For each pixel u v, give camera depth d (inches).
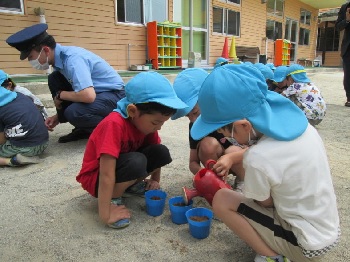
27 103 98.2
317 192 43.0
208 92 44.0
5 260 52.9
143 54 302.5
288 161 42.2
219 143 74.4
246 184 44.4
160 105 56.3
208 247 56.2
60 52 107.0
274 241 46.9
